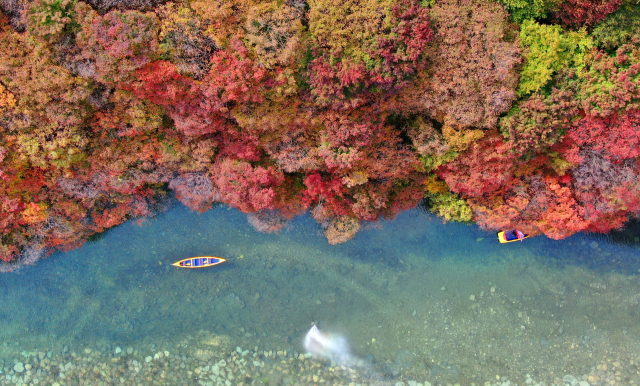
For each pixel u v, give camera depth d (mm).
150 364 21703
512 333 21766
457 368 21688
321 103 16109
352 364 21750
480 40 15359
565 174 18172
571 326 21656
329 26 15016
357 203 19250
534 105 15750
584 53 15711
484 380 21609
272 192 17891
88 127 17094
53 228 19594
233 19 15172
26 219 18625
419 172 19469
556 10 15477
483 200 19328
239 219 21656
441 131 17594
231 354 21781
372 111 16641
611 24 15203
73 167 17906
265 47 14961
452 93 16172
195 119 16344
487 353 21750
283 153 17719
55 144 16250
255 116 16344
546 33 15406
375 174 18719
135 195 20312
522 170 18344
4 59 14766
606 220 19625
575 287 21688
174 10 15023
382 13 14930
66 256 21516
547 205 18594
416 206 21078
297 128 17391
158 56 14961
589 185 17531
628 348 21391
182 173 19375
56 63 15164
